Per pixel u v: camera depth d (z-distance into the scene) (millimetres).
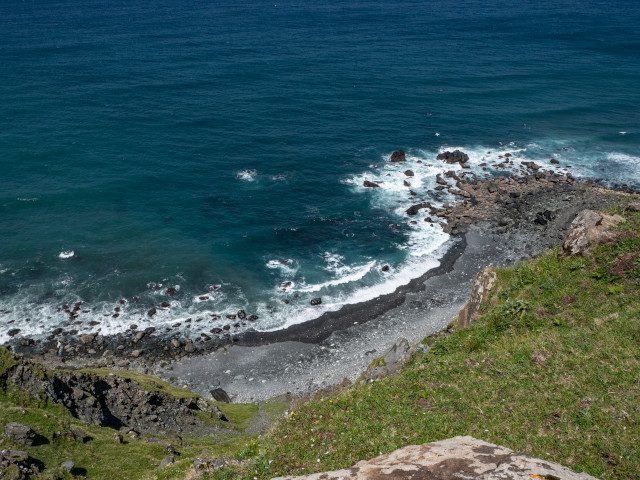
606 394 15789
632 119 95812
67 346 42812
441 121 93250
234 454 17281
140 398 32406
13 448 23891
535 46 152625
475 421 15703
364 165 76500
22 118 84375
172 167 73000
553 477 10281
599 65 132000
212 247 57188
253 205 65500
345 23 182125
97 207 62719
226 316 47594
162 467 21797
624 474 12734
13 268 51469
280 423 18078
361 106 98688
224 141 81688
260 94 102250
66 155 73625
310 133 86188
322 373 41625
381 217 63844
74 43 135625
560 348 18891
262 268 54344
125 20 173625
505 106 101250
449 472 11031
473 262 55125
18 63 113875
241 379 41156
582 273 24859
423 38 158500
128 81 105938
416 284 52281
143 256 54906
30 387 28188
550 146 83938
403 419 16188
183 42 141875
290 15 197250
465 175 73562
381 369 26078
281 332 46094
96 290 49625
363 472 11977
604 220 26844
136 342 44031
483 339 22516
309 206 65938
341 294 51000
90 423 28531
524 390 16859
